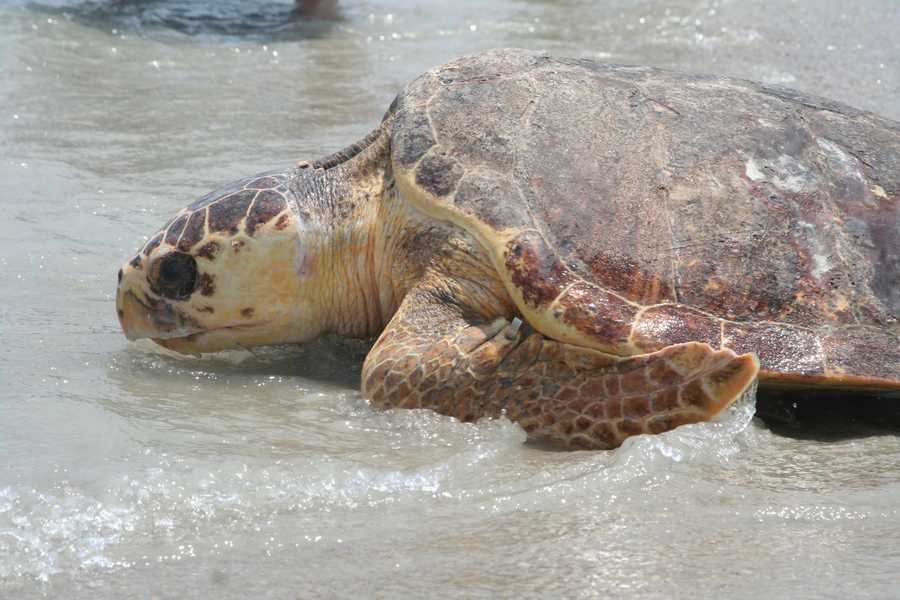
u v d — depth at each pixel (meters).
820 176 8.34
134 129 15.20
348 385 8.66
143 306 9.10
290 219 8.90
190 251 8.91
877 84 16.50
